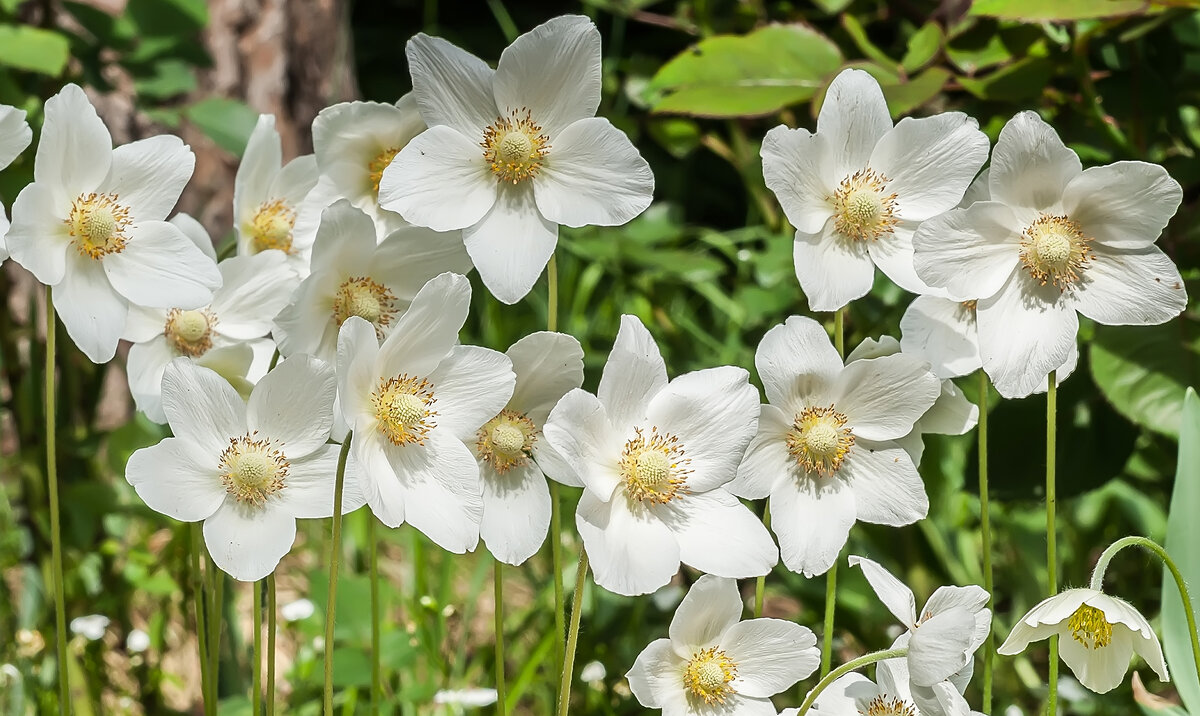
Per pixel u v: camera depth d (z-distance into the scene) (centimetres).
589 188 61
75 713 79
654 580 59
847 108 63
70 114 61
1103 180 61
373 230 62
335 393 60
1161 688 81
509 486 62
